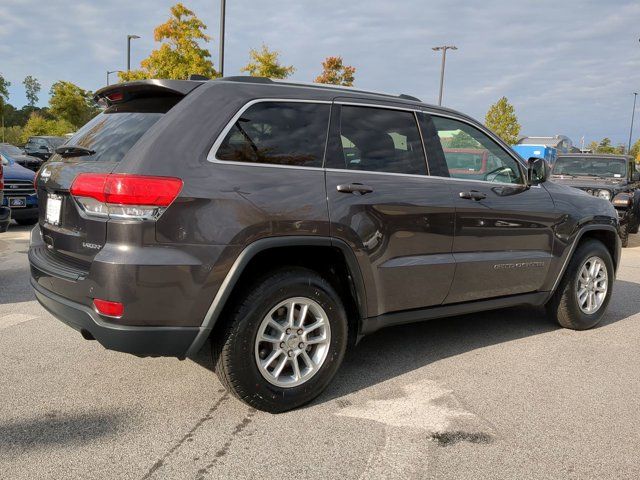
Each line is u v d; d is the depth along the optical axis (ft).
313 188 10.56
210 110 10.02
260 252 10.14
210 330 9.59
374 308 11.64
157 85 10.20
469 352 14.21
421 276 12.23
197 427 9.89
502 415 10.69
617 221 17.12
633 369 13.30
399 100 12.80
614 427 10.31
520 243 14.34
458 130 13.75
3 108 164.04
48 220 11.10
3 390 11.21
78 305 9.68
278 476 8.46
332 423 10.18
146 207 9.03
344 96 11.80
